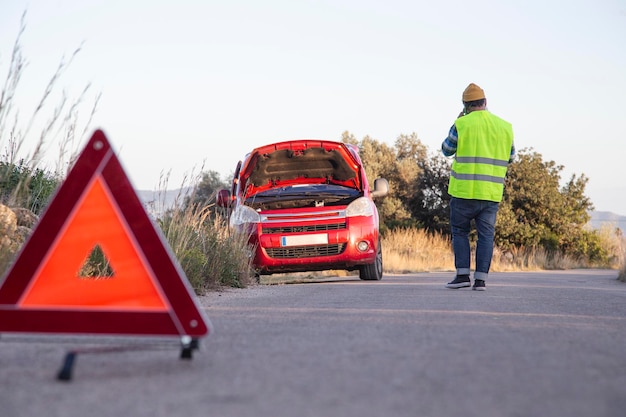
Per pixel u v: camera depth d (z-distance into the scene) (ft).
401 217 188.65
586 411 11.84
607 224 186.19
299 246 51.78
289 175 57.41
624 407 12.14
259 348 18.40
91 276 33.32
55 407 12.23
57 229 16.39
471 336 20.56
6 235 30.37
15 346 18.54
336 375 14.80
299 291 41.60
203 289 39.70
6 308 16.33
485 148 42.04
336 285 47.70
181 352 16.65
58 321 16.31
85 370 15.42
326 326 23.02
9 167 30.83
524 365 15.94
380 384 13.91
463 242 42.78
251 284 49.42
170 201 44.09
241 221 52.29
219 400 12.65
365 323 23.76
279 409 12.01
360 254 52.26
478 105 43.21
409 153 203.92
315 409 11.99
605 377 14.73
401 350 17.94
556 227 175.52
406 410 11.90
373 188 58.23
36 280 16.34
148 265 16.30
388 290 40.98
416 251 114.11
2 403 12.53
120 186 16.40
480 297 35.27
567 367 15.79
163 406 12.25
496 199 41.93
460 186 42.11
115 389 13.57
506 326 23.11
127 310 16.31
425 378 14.46
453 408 12.01
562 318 26.18
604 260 179.11
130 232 16.34
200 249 43.91
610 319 26.37
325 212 52.16
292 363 16.21
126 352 17.60
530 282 54.85
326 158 56.08
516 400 12.57
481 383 13.98
